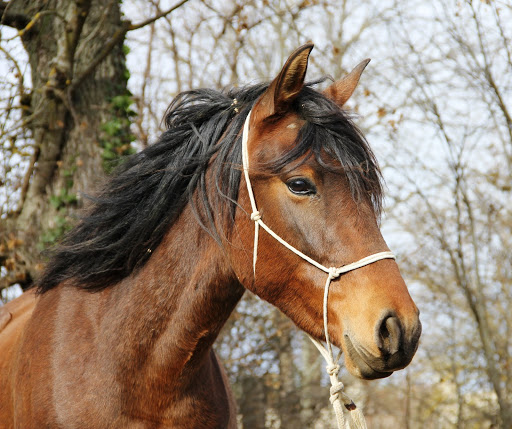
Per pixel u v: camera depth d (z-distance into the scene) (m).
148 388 3.34
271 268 3.18
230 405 3.97
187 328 3.32
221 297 3.37
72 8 8.62
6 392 3.83
